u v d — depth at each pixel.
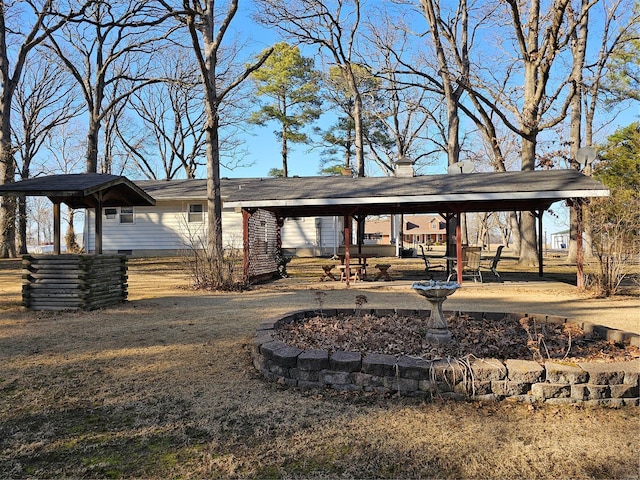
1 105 16.12
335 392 3.33
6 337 5.17
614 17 17.70
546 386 3.09
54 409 3.07
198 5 12.41
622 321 6.02
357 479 2.19
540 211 12.59
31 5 14.57
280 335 4.34
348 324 4.84
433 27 16.33
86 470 2.29
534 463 2.34
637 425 2.78
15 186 6.75
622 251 8.75
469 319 5.06
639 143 15.80
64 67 19.38
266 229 12.77
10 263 15.48
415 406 3.06
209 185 12.52
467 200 9.61
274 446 2.52
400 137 28.73
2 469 2.29
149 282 11.30
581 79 14.21
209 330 5.52
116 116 29.27
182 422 2.85
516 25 13.46
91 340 5.02
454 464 2.33
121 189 7.91
